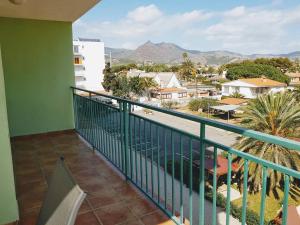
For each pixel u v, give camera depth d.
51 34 4.98
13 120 4.83
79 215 2.31
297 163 7.79
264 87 36.88
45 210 1.11
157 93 42.88
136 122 2.66
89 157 3.81
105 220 2.24
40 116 5.07
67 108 5.30
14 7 3.99
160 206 2.38
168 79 49.00
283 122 9.77
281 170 1.16
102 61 43.03
